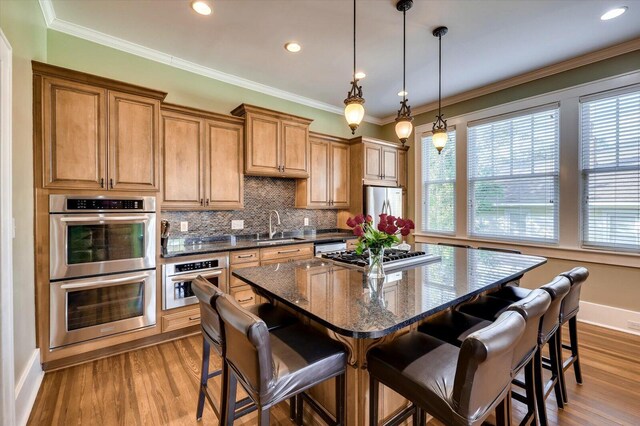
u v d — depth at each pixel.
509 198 3.79
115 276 2.45
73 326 2.29
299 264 2.18
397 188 4.76
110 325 2.43
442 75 3.60
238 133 3.43
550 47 2.98
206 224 3.51
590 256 3.15
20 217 1.86
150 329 2.62
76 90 2.31
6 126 1.57
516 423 1.78
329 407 1.60
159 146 2.70
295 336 1.46
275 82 3.82
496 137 3.91
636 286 2.91
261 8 2.41
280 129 3.73
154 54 3.09
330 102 4.54
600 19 2.53
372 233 1.82
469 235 4.19
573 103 3.26
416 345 1.34
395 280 1.73
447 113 4.43
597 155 3.12
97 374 2.22
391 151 4.81
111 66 2.89
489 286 1.64
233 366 1.29
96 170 2.39
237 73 3.56
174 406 1.88
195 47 3.00
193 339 2.82
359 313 1.21
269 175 3.73
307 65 3.37
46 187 2.19
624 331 2.96
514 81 3.69
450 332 1.60
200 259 2.87
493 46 2.96
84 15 2.51
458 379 0.96
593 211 3.16
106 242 2.42
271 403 1.11
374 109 4.85
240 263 3.14
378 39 2.84
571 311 1.95
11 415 1.54
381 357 1.28
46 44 2.56
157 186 2.68
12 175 1.70
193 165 3.09
